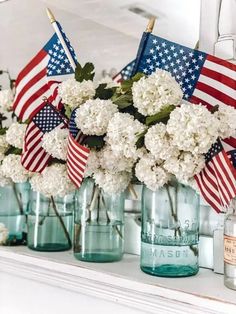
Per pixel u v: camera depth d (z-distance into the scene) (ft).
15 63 4.63
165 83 2.60
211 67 3.06
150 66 3.16
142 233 2.99
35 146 3.29
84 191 3.33
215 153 2.60
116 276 2.85
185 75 3.07
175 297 2.54
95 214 3.28
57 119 3.26
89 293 3.02
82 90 2.95
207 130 2.42
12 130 3.56
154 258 2.88
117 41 3.74
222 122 2.56
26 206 3.99
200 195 2.89
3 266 3.66
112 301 2.93
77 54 4.01
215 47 3.16
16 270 3.56
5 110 4.36
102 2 3.85
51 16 3.55
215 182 2.63
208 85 3.05
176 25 3.40
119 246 3.30
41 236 3.67
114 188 3.01
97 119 2.74
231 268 2.56
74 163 2.89
